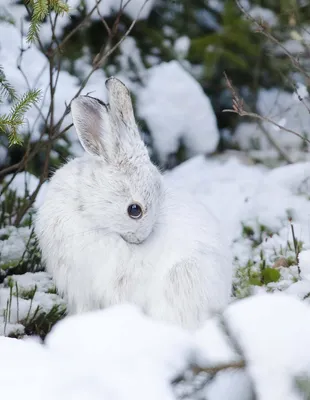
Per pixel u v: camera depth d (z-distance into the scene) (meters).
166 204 6.72
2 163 11.85
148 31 14.02
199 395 3.48
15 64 11.02
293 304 3.60
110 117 6.68
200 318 6.50
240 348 3.46
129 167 6.52
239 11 14.58
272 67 14.75
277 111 14.72
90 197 6.51
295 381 3.32
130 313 3.72
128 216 6.40
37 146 9.41
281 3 14.46
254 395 3.38
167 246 6.55
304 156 13.96
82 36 13.12
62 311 7.79
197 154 13.75
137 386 3.36
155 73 13.74
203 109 13.70
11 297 7.72
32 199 9.46
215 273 6.62
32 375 3.46
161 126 13.47
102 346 3.56
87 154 7.08
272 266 8.91
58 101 11.32
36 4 7.07
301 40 11.93
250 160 14.10
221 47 14.37
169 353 3.49
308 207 10.63
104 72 13.27
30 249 9.08
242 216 10.66
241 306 3.62
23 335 7.29
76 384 3.38
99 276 6.61
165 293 6.51
